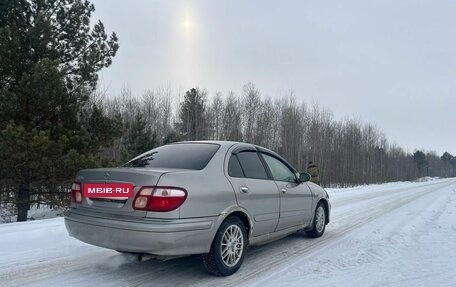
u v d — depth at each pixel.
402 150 105.25
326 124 58.28
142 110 43.66
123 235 3.91
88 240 4.26
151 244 3.80
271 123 51.00
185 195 3.98
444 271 4.70
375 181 72.94
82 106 14.48
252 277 4.47
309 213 6.49
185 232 3.91
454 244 6.29
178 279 4.36
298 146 49.31
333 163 57.09
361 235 7.20
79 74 14.73
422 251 5.78
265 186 5.20
